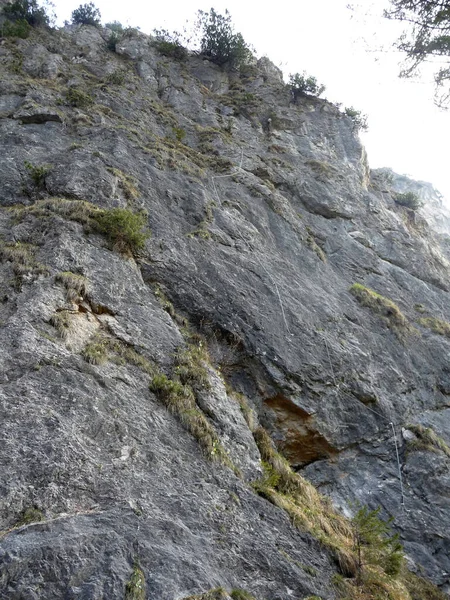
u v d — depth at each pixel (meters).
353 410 10.65
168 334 8.88
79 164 11.58
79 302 8.10
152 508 5.54
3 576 4.12
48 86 16.20
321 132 20.48
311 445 10.11
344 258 15.43
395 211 20.97
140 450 6.27
